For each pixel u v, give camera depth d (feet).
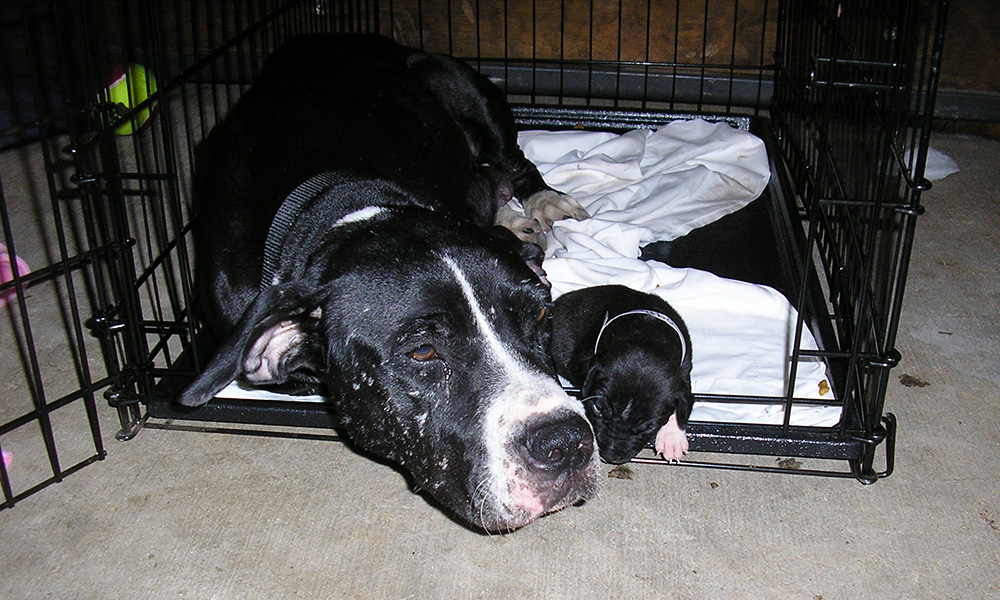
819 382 2.19
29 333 1.85
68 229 2.92
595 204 2.96
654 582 1.74
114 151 1.93
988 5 3.50
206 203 2.04
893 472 1.99
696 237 2.88
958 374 2.30
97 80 1.88
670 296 2.50
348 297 1.56
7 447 2.07
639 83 3.95
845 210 2.45
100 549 1.81
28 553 1.80
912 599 1.69
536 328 1.61
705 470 2.02
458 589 1.73
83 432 2.13
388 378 1.53
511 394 1.45
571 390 2.05
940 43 1.55
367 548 1.82
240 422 2.08
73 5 1.78
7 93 3.64
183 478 1.99
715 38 3.86
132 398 2.06
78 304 2.58
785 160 3.21
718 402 2.02
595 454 1.51
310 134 2.06
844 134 2.64
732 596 1.71
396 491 1.96
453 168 2.50
